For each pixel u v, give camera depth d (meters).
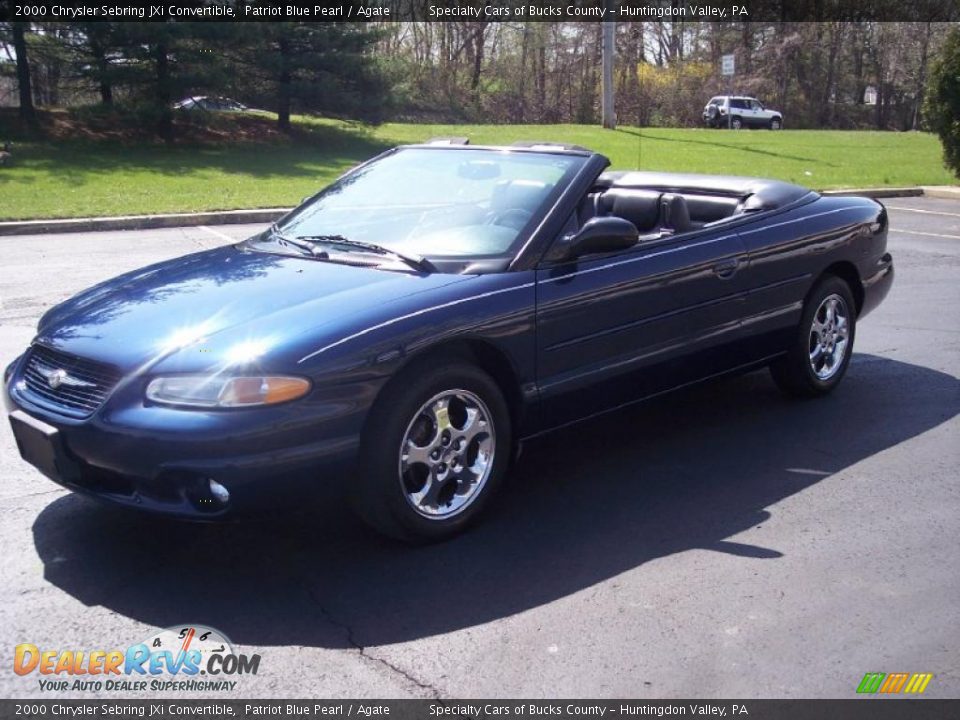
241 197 15.88
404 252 4.31
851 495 4.48
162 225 13.65
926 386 6.20
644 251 4.69
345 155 24.25
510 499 4.45
